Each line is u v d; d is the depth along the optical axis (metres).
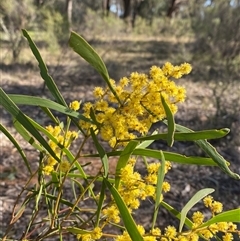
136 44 13.61
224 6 9.49
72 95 6.93
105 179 0.89
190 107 6.00
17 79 7.86
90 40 12.62
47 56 9.92
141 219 2.91
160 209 3.05
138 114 0.92
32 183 3.39
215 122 4.93
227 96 6.35
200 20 11.91
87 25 14.38
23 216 2.81
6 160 3.86
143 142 1.08
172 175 3.69
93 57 0.84
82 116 0.92
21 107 5.74
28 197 1.15
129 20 18.83
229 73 7.21
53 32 10.23
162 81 0.88
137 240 0.83
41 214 2.78
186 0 18.41
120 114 0.93
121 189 0.98
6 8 9.48
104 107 0.94
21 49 9.52
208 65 8.70
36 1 11.68
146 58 10.49
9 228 1.16
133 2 22.20
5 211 2.89
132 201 1.00
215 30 9.48
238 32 8.84
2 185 3.31
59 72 8.22
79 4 19.11
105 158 0.90
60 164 1.05
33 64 9.05
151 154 0.94
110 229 2.63
